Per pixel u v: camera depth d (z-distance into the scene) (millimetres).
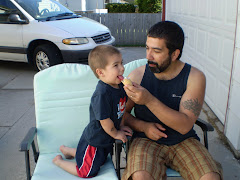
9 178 2760
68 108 2443
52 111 2422
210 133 3543
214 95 4062
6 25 6031
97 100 1869
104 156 2041
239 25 2781
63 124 2422
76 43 5617
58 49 5840
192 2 5164
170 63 1885
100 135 1977
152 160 1858
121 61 1916
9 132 3668
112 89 1927
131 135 1990
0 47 6195
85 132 2068
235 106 2963
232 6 3268
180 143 1995
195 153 1885
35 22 5840
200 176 1758
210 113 4121
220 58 3750
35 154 2279
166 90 1978
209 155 1893
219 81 3828
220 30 3703
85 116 2465
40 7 6199
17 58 6219
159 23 1862
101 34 6133
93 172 1955
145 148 1958
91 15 10383
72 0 14227
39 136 2371
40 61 6035
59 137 2408
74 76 2477
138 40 10625
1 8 6039
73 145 2414
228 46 3439
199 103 1907
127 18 10359
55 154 2346
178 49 1857
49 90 2432
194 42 5109
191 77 1929
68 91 2453
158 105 1820
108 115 1880
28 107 4480
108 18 10375
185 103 1896
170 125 1871
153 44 1821
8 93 5129
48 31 5703
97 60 1869
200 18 4645
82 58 5719
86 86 2480
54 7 6484
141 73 2104
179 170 1924
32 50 6137
